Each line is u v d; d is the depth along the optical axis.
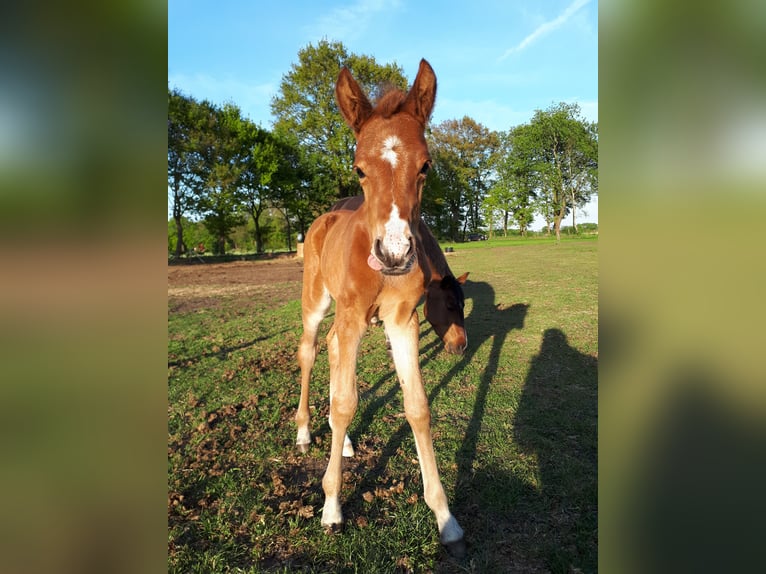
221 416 4.17
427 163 2.38
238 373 5.36
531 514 2.65
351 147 32.88
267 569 2.31
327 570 2.29
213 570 2.27
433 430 3.75
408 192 2.28
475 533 2.51
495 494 2.82
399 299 2.77
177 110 27.38
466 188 51.19
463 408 4.16
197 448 3.55
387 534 2.51
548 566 2.25
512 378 4.88
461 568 2.27
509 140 47.81
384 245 2.18
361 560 2.33
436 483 2.56
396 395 4.56
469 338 6.57
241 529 2.61
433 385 4.79
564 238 39.56
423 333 7.04
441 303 5.28
